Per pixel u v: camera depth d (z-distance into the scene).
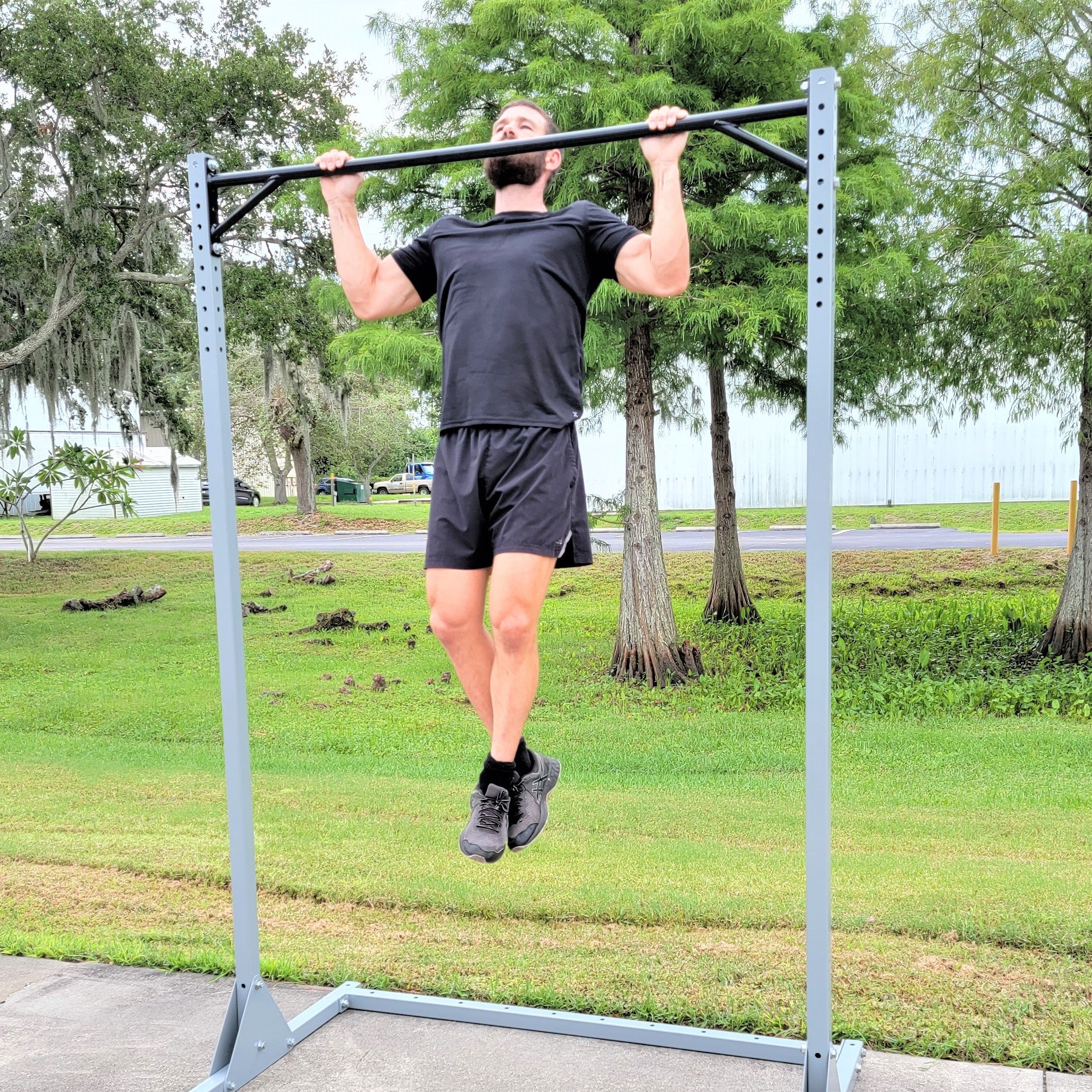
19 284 16.08
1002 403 10.37
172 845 5.29
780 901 4.20
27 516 31.73
